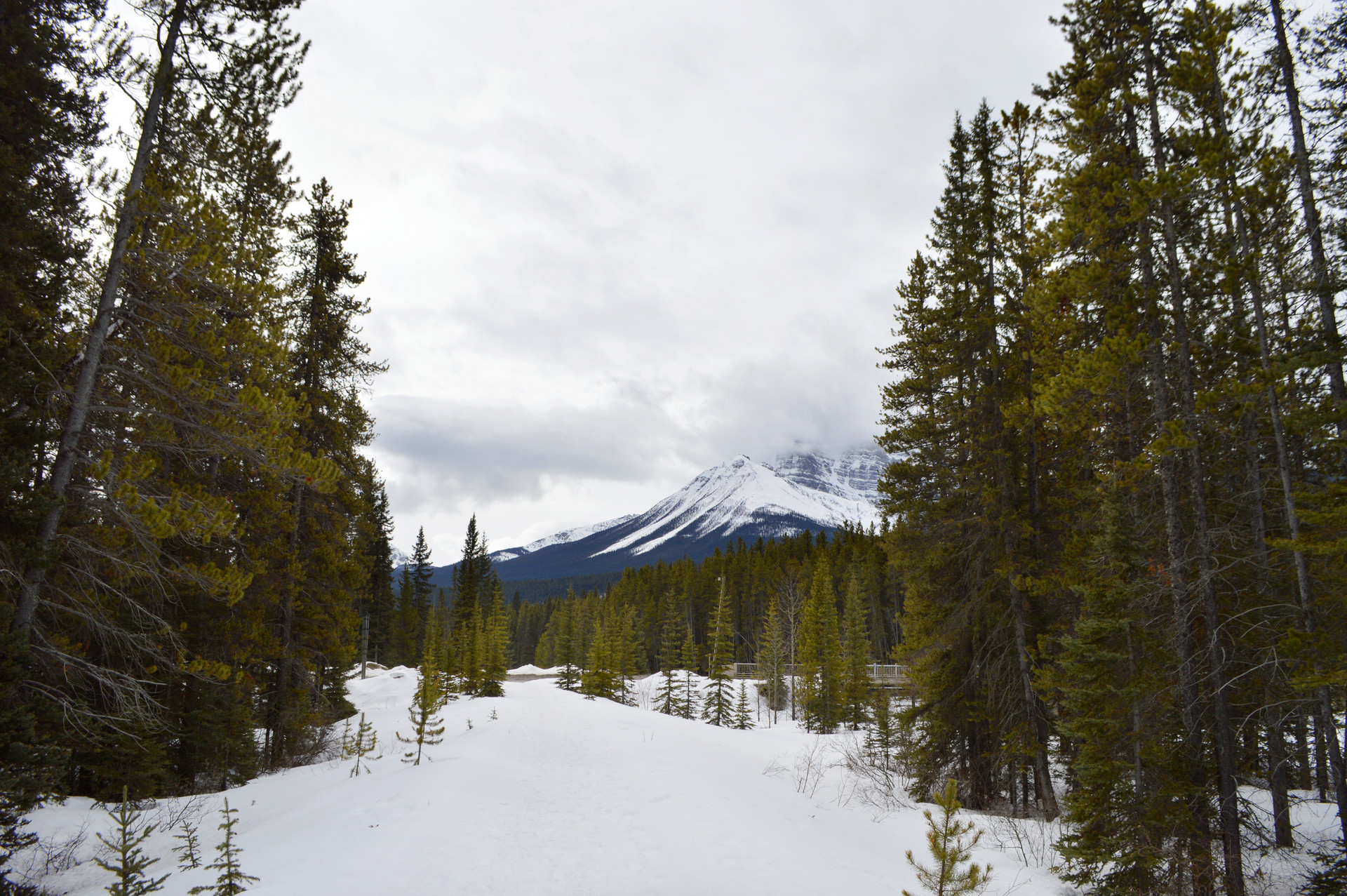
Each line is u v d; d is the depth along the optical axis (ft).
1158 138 33.94
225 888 23.22
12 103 36.01
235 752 56.90
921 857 35.53
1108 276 33.94
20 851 33.94
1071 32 38.73
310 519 70.33
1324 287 31.22
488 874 27.58
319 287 73.20
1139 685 31.17
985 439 52.08
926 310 58.29
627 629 224.74
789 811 43.93
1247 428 36.60
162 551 36.52
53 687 33.45
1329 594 30.14
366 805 38.45
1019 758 50.11
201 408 36.58
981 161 57.88
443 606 328.08
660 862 30.04
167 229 35.55
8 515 30.63
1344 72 33.27
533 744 66.85
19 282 35.88
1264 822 36.83
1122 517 34.55
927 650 57.57
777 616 201.36
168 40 37.96
